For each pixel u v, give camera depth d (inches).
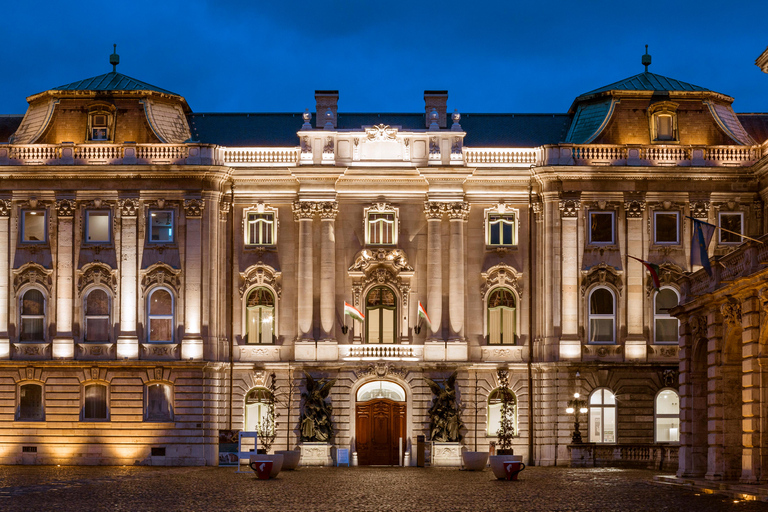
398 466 2618.1
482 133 2898.6
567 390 2603.3
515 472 2004.2
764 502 1456.7
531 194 2726.4
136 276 2657.5
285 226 2731.3
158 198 2672.2
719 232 2682.1
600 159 2696.9
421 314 2689.5
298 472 2314.2
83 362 2605.8
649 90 2768.2
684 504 1445.6
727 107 2844.5
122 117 2763.3
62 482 1925.4
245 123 2925.7
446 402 2623.0
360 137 2733.8
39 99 2795.3
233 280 2714.1
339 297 2716.5
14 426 2615.7
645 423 2596.0
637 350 2628.0
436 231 2706.7
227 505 1467.8
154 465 2586.1
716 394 1772.9
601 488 1776.6
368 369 2659.9
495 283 2719.0
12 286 2664.9
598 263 2662.4
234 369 2677.2
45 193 2677.2
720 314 1776.6
